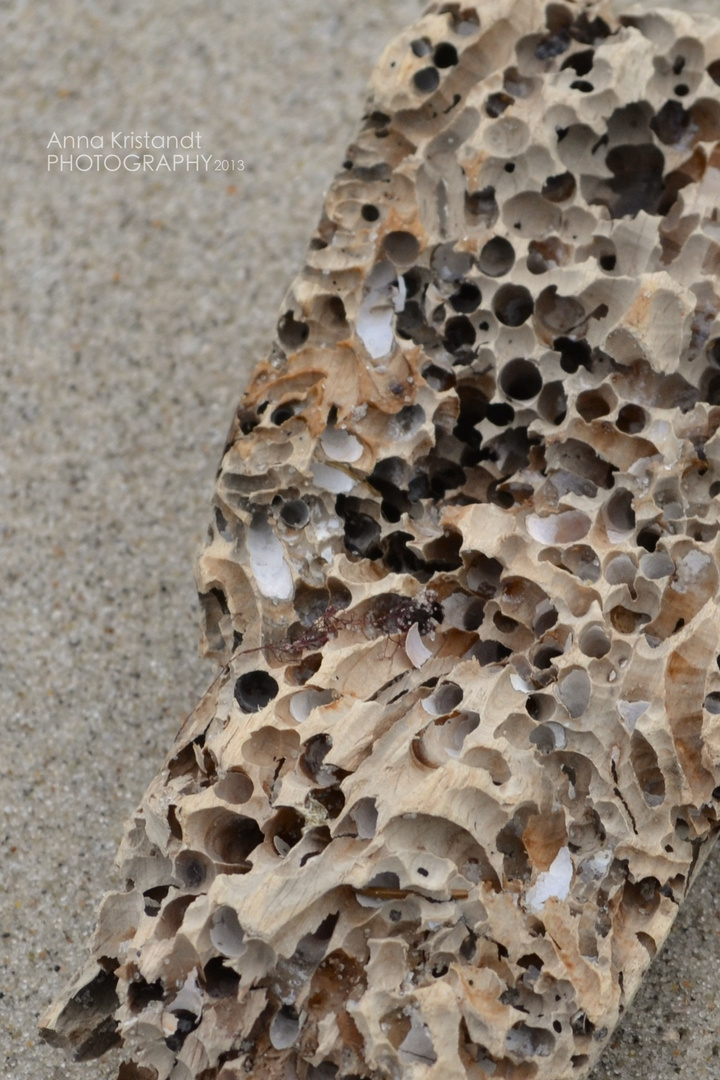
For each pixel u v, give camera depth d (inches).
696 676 31.3
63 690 34.7
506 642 31.9
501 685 31.4
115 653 34.8
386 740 31.3
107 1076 32.9
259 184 37.0
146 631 34.9
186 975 31.0
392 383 32.4
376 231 32.7
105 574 35.2
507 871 31.2
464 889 30.9
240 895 30.9
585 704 31.4
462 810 30.9
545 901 31.0
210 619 32.6
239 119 37.4
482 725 31.2
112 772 34.3
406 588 31.9
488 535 31.8
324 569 32.2
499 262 32.6
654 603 31.6
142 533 35.4
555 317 32.4
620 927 31.3
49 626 35.0
